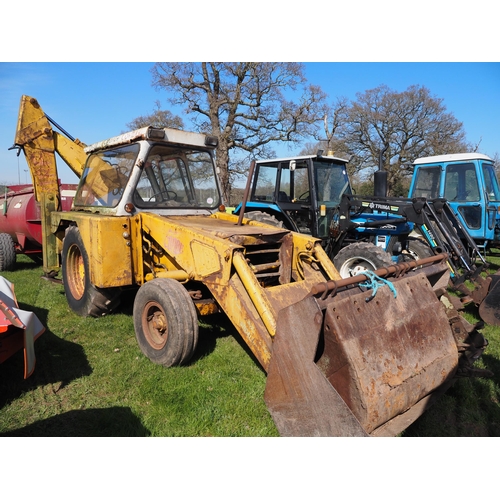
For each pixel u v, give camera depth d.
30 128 5.84
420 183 9.15
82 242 4.72
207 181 5.16
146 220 4.27
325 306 2.44
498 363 4.05
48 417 2.96
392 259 5.97
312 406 2.41
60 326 4.65
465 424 3.02
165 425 2.88
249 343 3.09
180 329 3.51
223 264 3.32
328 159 6.95
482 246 8.52
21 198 8.41
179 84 24.95
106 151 5.06
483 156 8.38
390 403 2.46
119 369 3.66
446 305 3.59
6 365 3.67
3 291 3.73
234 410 3.06
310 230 6.84
